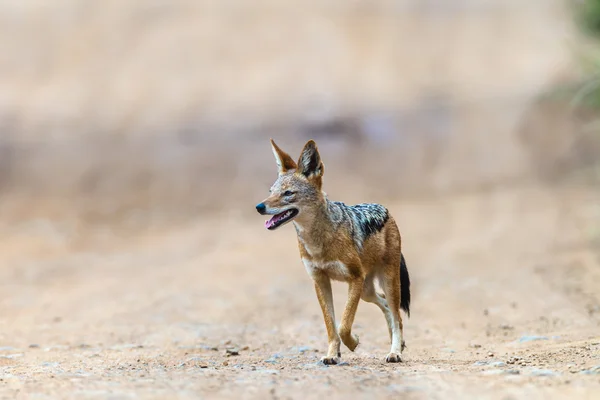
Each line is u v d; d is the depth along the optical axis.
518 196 38.50
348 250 13.01
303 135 48.09
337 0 72.94
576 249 26.47
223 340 17.25
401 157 46.19
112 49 63.38
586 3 28.62
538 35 64.38
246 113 51.00
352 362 13.52
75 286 25.39
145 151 46.34
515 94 52.84
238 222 37.00
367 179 43.62
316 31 65.69
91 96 55.25
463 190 41.06
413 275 24.84
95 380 11.49
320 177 13.07
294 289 23.61
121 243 33.44
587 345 13.93
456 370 12.02
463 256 27.27
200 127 49.38
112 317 20.59
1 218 37.81
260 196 40.91
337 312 20.23
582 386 10.15
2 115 51.50
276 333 17.98
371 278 14.16
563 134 46.09
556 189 39.34
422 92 54.56
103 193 41.47
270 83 56.31
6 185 42.56
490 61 60.00
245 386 10.70
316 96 53.56
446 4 72.75
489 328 17.53
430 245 29.80
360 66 59.38
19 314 21.30
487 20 69.06
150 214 38.50
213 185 42.22
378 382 10.87
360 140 47.97
